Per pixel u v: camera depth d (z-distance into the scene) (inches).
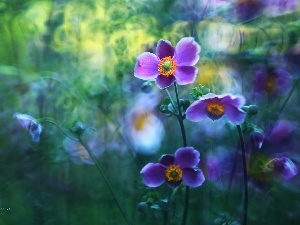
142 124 38.1
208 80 37.3
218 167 34.0
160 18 41.3
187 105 28.0
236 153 32.7
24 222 37.6
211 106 27.3
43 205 37.8
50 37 44.0
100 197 37.7
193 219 34.2
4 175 39.7
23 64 45.9
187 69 27.7
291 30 37.0
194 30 39.5
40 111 39.4
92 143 39.2
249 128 28.5
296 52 36.6
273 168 30.7
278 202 34.9
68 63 44.3
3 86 43.3
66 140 38.5
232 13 38.8
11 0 46.0
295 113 38.0
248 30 38.5
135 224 35.4
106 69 42.3
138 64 27.9
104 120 39.5
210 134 36.0
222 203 33.1
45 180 39.1
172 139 38.1
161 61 27.9
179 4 40.5
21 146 40.6
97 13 43.7
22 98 42.7
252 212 34.4
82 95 39.7
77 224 37.5
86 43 43.7
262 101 35.1
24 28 46.0
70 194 38.7
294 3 38.0
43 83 40.8
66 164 39.2
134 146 38.0
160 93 38.3
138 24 41.4
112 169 38.8
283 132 33.3
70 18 43.9
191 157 27.8
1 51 48.7
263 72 34.6
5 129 41.2
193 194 34.6
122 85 39.2
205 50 37.6
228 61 37.1
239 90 36.7
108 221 36.8
